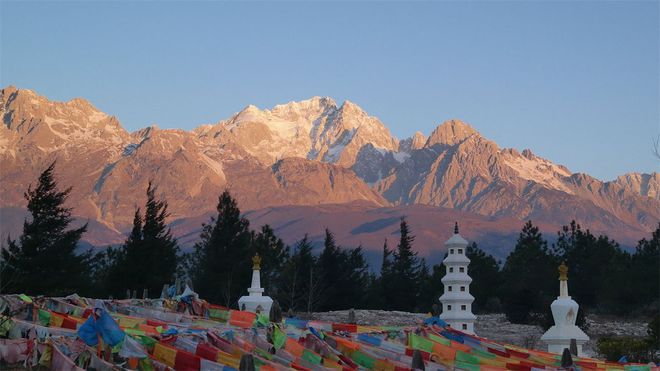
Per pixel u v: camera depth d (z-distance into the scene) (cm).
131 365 2597
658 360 5888
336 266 9900
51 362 2673
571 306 4228
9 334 2886
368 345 3350
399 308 10594
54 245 6656
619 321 9400
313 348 3139
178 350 2689
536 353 3734
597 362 3656
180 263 10250
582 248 11219
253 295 4362
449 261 4850
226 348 2806
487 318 9400
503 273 11450
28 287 6381
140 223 7762
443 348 3544
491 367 3394
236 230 8862
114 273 7488
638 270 10162
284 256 10031
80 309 3269
